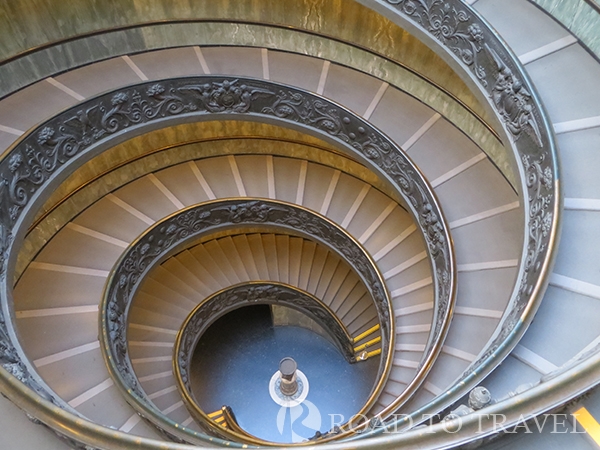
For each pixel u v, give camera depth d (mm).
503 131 5984
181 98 9109
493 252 7566
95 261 9477
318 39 9750
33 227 9102
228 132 11133
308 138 11125
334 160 11508
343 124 9203
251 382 13531
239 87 9156
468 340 6656
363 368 13461
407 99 9664
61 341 8297
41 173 7633
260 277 12414
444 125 9297
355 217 10875
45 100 8383
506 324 4559
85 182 9953
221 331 14414
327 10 9180
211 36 9781
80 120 7988
